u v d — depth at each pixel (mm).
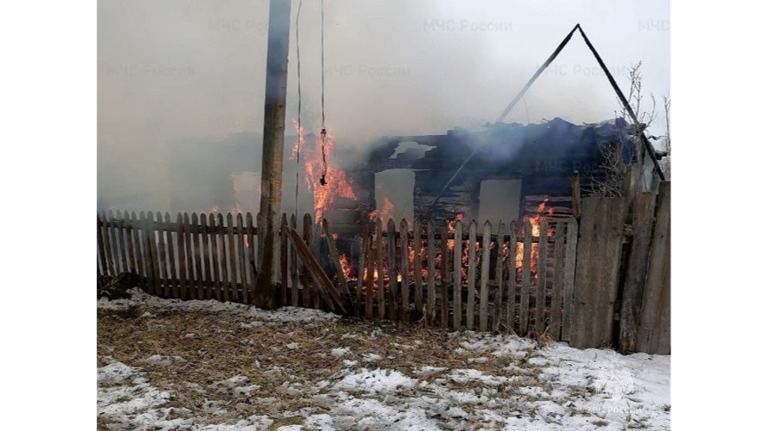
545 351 5066
